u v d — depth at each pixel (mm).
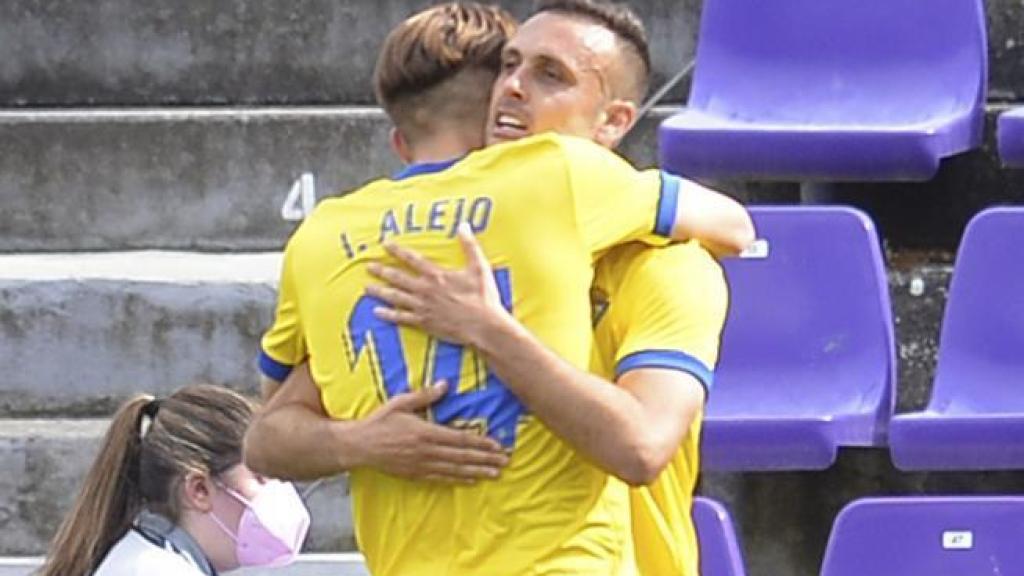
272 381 10211
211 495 13062
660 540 9867
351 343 9562
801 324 18047
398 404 9344
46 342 18641
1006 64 20469
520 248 9328
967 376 17719
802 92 20562
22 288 18609
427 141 9883
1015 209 17781
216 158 20391
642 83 9953
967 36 20141
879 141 18609
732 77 20641
